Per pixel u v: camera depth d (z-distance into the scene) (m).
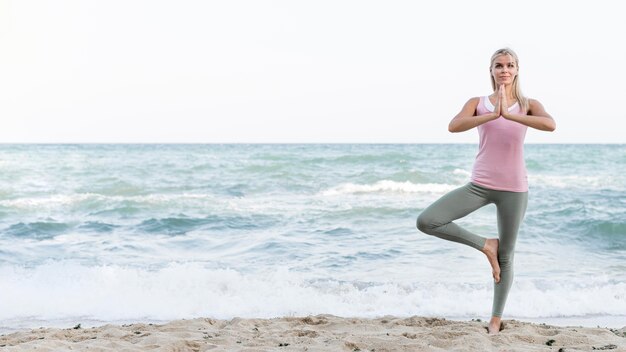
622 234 12.37
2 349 4.34
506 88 4.70
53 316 6.98
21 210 16.23
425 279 8.61
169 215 15.05
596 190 20.34
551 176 25.77
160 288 8.05
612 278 8.75
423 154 37.50
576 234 12.38
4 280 8.38
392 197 19.16
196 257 10.31
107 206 16.89
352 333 5.06
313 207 16.22
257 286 8.17
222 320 5.97
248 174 24.92
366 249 10.73
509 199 4.73
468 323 5.52
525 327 5.27
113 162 32.38
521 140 4.70
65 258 10.18
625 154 39.38
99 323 6.74
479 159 4.80
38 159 35.84
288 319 5.87
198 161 32.22
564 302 7.47
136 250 10.91
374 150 48.31
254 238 11.95
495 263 4.93
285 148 55.34
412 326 5.49
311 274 8.92
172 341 4.69
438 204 4.81
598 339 4.81
